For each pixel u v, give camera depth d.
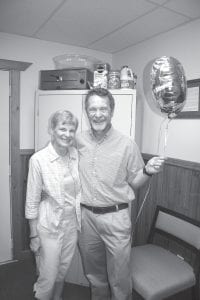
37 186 1.50
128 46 2.56
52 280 1.56
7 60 2.29
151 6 1.72
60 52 2.54
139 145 2.47
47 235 1.54
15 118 2.39
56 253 1.54
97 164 1.53
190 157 1.98
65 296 1.99
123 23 2.01
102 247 1.70
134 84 2.10
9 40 2.31
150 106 2.34
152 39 2.30
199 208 1.90
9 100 2.36
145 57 2.39
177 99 1.41
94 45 2.56
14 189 2.45
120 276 1.55
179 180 2.05
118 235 1.52
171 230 1.88
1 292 2.03
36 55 2.44
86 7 1.75
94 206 1.56
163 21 1.95
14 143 2.41
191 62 1.95
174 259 1.75
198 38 1.89
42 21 2.01
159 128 2.25
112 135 1.54
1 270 2.35
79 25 2.07
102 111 1.44
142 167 1.60
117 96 2.00
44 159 1.49
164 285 1.51
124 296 1.59
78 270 2.11
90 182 1.55
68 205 1.56
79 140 1.63
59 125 1.45
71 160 1.59
